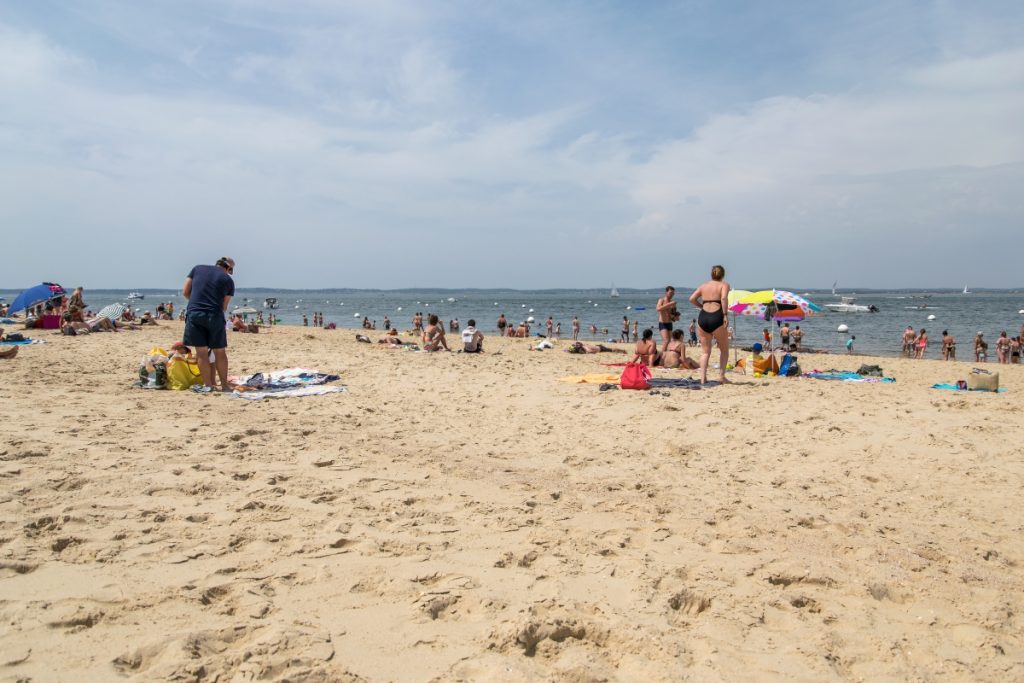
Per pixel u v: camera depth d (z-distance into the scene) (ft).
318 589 10.30
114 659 8.00
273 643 8.49
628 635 9.27
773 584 11.33
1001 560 12.64
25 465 15.80
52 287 70.13
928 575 11.76
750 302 44.14
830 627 9.96
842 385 36.55
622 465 19.21
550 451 20.81
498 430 23.95
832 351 106.22
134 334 66.44
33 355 43.16
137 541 11.68
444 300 578.66
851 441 22.24
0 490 13.80
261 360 47.62
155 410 24.38
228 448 18.88
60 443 18.15
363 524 13.21
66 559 10.83
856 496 16.48
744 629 9.68
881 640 9.60
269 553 11.55
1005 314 228.02
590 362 52.49
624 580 11.14
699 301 35.22
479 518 13.93
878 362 72.59
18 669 7.63
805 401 29.81
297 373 35.50
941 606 10.71
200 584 10.12
